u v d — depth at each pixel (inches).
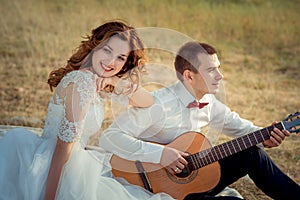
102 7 447.5
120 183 156.1
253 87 330.0
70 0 468.8
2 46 371.2
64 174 142.8
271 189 157.0
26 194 142.8
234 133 166.7
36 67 337.1
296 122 153.0
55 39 378.3
